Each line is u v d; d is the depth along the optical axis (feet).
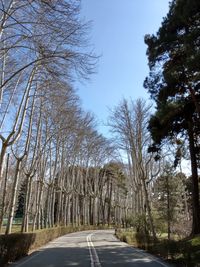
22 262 58.75
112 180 298.76
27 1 42.22
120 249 87.40
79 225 222.69
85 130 161.99
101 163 244.42
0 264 51.29
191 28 71.15
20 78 73.67
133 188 162.20
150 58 84.02
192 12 66.13
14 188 77.71
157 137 86.53
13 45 51.57
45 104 110.83
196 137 88.22
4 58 65.31
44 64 48.32
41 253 75.25
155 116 86.22
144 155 136.77
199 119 77.92
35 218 118.32
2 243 52.11
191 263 49.03
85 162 221.87
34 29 46.73
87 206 259.39
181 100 82.48
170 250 60.90
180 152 94.07
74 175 212.64
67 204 202.08
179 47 77.71
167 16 81.66
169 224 123.24
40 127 103.81
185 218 159.12
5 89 72.13
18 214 263.29
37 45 50.85
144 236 92.12
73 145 168.96
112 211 331.16
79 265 55.21
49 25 44.45
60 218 185.98
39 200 121.39
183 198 164.86
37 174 137.69
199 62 59.62
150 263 59.11
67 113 114.93
